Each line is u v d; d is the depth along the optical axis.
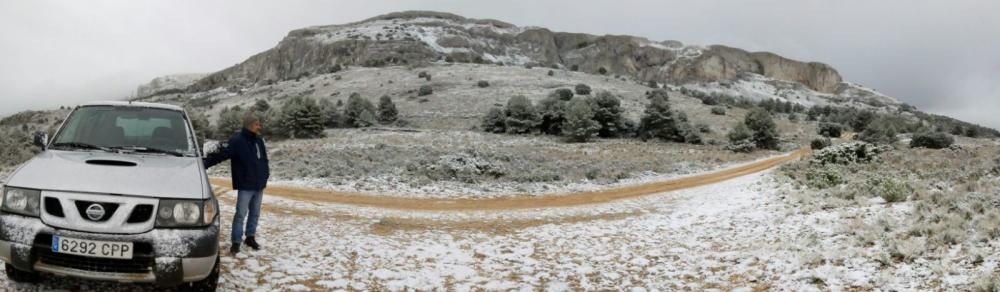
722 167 34.34
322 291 6.39
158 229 4.77
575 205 16.94
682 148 46.81
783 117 85.25
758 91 193.88
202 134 56.69
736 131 48.22
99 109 6.28
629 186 23.47
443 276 7.57
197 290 5.37
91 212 4.63
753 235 10.18
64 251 4.54
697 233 11.09
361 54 178.88
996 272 5.85
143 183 4.96
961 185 12.31
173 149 5.98
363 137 50.84
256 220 7.73
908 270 6.50
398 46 180.38
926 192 11.27
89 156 5.45
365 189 19.11
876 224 8.95
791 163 25.73
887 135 56.97
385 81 102.38
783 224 10.72
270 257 7.52
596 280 7.64
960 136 68.88
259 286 6.19
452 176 23.20
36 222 4.61
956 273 6.11
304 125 54.00
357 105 63.16
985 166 18.05
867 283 6.31
